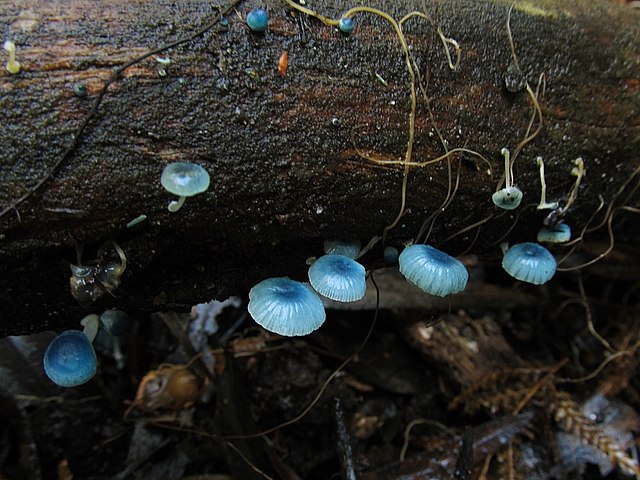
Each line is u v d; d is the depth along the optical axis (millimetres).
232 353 121
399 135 85
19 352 130
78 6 73
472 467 112
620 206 111
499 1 93
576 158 99
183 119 74
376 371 137
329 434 127
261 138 78
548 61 94
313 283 88
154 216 77
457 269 91
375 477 111
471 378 133
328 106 81
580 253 138
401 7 86
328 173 83
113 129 72
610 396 139
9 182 69
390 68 84
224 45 76
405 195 90
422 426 135
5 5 71
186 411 132
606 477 126
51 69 70
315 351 135
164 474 126
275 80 78
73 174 71
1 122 68
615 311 159
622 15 103
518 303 153
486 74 90
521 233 109
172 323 132
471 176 93
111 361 138
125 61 72
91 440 130
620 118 100
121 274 81
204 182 72
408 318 141
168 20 75
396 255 100
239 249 89
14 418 121
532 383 135
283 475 114
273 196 82
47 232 73
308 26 80
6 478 120
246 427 118
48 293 81
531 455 125
